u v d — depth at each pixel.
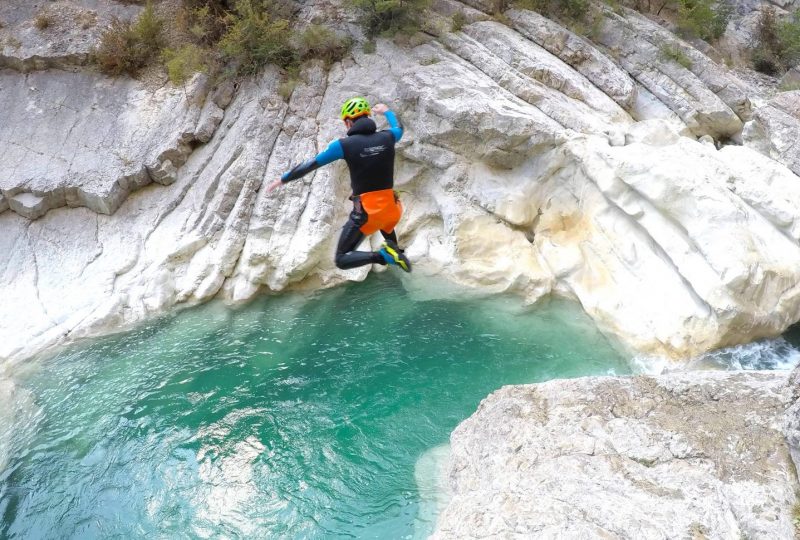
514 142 11.56
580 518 5.16
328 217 11.78
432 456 8.06
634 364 9.63
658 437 6.01
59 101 13.20
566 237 11.58
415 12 13.71
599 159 10.72
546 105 12.13
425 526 6.85
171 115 13.05
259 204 11.86
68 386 9.62
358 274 11.98
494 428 6.93
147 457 8.38
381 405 9.19
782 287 9.32
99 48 13.56
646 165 9.95
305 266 11.48
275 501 7.61
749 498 5.18
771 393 6.34
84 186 11.95
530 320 11.02
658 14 17.08
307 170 5.04
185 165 12.91
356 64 13.77
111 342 10.48
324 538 7.03
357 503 7.48
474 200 12.08
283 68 13.79
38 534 7.36
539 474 5.85
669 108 13.90
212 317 11.20
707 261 9.21
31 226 11.93
